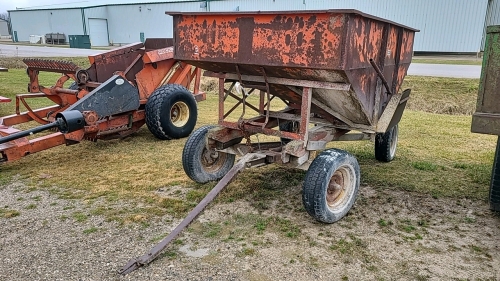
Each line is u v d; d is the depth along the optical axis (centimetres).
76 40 3231
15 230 349
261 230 349
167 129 615
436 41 2372
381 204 404
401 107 438
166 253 312
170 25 3759
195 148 424
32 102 915
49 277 283
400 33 412
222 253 313
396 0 2427
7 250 318
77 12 4338
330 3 2667
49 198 416
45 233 344
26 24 4972
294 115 425
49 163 526
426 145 626
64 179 468
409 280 282
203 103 1009
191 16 362
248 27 333
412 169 507
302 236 339
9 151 456
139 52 689
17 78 1358
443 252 318
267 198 414
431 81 1194
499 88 284
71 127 421
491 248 325
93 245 325
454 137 682
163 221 366
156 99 602
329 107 392
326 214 345
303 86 344
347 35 291
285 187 443
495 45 280
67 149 588
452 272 292
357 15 297
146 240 333
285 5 2858
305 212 384
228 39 348
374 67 356
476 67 1554
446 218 376
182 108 645
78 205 398
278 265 297
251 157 366
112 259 305
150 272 287
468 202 410
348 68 304
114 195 422
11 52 2389
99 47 3478
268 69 342
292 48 314
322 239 335
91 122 494
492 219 374
